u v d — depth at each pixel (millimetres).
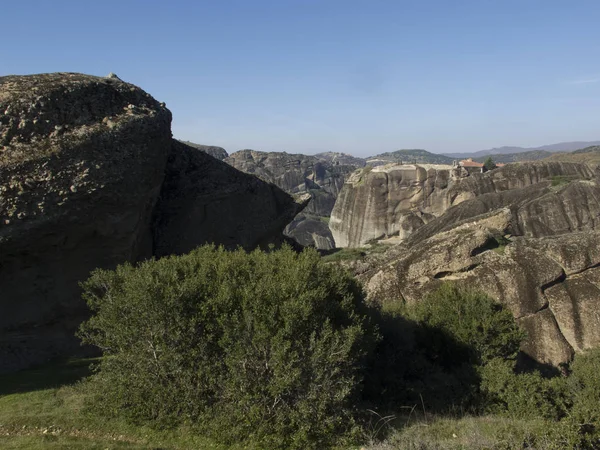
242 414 10188
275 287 10906
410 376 15070
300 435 9828
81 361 16469
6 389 13242
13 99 16609
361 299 13992
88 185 16734
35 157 15812
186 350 11039
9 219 15102
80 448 9766
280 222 31781
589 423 9062
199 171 29359
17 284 16375
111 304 12094
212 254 13391
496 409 13297
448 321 17016
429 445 9172
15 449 9688
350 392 10898
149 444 10281
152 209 24031
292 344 10422
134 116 19312
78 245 17609
